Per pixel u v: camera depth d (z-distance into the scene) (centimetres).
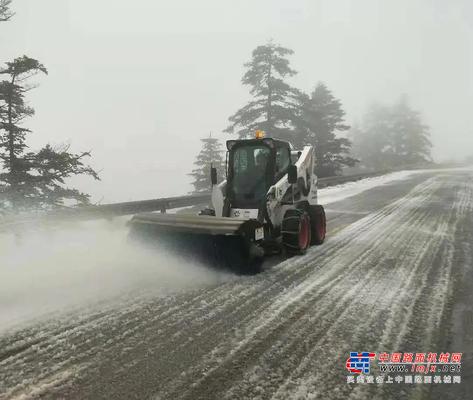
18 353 312
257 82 2489
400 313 387
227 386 266
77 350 316
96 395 257
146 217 573
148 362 297
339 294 443
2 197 919
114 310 398
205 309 400
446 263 570
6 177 929
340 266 561
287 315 384
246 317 380
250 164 613
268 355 307
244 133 2517
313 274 522
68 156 974
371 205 1294
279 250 640
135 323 367
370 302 417
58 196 970
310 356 306
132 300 427
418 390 265
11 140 959
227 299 429
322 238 724
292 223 604
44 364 296
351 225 912
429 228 852
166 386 267
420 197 1504
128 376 279
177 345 323
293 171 621
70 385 268
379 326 359
